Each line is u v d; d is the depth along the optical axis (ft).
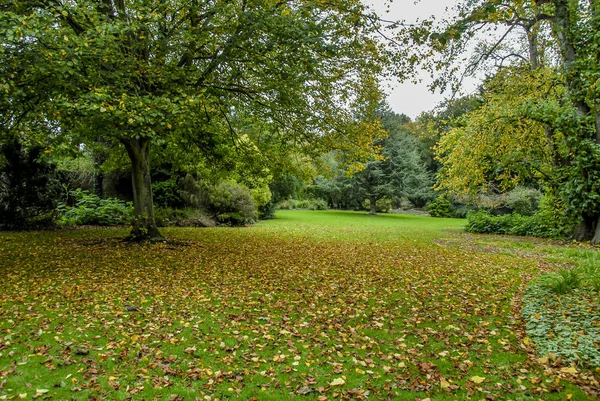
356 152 34.55
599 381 10.39
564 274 19.30
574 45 32.17
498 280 22.75
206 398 9.69
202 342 13.10
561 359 11.69
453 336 13.91
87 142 32.24
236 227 59.47
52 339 13.00
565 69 33.12
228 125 37.42
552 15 31.50
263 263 27.40
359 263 28.19
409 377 10.93
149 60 26.58
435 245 39.58
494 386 10.35
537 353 12.37
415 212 119.65
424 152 123.54
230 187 64.69
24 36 18.95
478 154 48.93
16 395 9.53
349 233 51.62
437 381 10.68
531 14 32.73
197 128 29.81
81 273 22.57
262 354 12.30
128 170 66.54
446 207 103.19
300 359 11.99
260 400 9.67
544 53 44.16
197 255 29.78
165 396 9.76
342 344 13.17
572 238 42.91
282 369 11.31
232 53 25.30
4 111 23.84
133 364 11.38
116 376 10.62
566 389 10.09
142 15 23.36
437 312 16.56
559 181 44.24
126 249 31.07
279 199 88.89
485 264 28.27
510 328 14.62
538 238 47.29
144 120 21.65
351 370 11.33
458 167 52.34
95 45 21.21
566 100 40.19
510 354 12.36
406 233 52.80
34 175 43.47
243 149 39.06
